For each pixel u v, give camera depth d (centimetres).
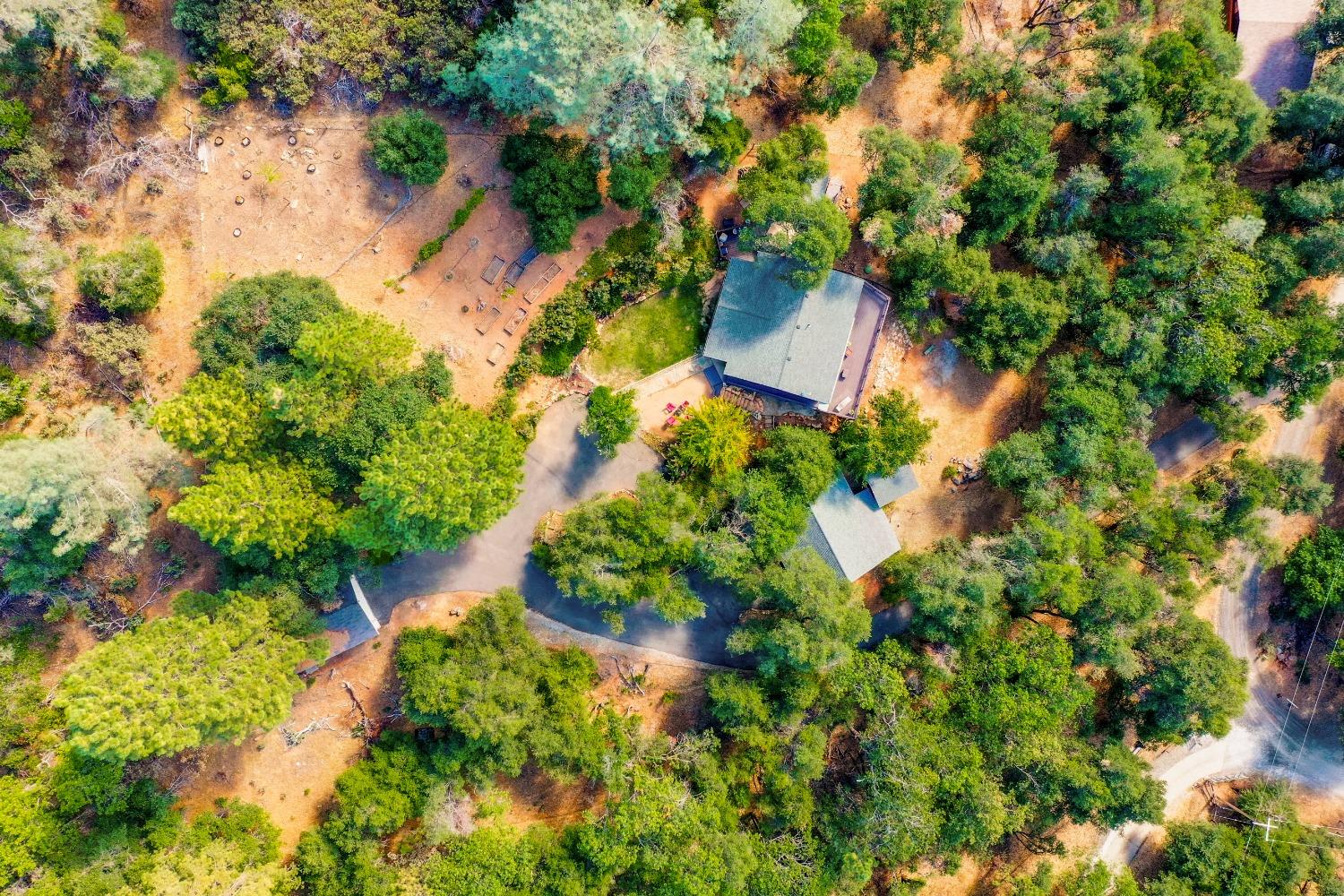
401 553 5578
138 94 4825
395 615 5634
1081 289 5638
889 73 5866
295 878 5162
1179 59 5484
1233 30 6281
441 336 5531
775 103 5712
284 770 5566
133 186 5178
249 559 4919
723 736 5962
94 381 5188
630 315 5747
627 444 5756
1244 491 5869
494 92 4903
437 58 4994
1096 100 5434
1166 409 6431
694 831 5206
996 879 6550
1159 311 5609
